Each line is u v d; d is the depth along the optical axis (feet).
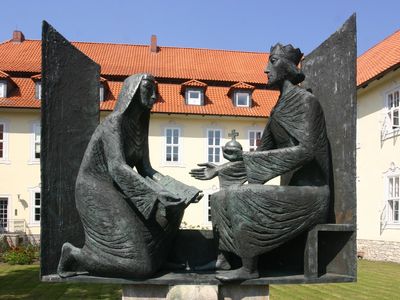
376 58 58.75
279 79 9.49
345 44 9.61
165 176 9.70
